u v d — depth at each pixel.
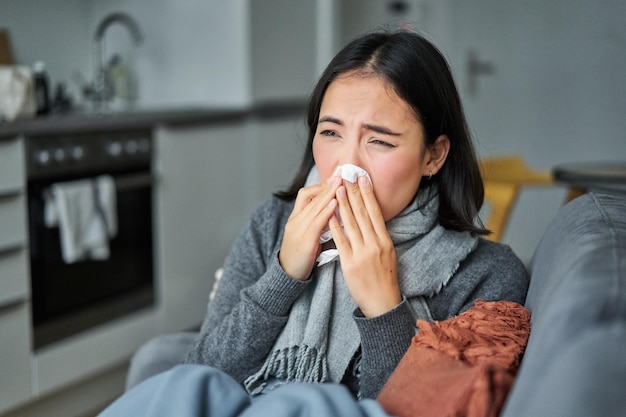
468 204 1.17
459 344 0.80
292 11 3.94
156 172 2.99
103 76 3.45
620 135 4.22
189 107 3.51
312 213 1.03
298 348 1.05
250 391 1.06
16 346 2.44
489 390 0.68
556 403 0.55
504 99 4.44
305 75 4.09
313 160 1.22
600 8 4.18
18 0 3.24
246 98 3.62
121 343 2.86
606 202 1.04
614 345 0.55
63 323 2.63
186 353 1.23
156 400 0.72
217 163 3.33
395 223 1.10
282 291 1.05
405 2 4.62
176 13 3.70
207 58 3.67
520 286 1.15
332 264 1.10
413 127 1.04
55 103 3.17
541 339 0.65
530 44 4.35
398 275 1.08
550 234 1.11
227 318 1.10
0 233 2.38
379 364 0.98
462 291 1.12
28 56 3.31
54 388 2.59
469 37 4.47
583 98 4.27
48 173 2.54
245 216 3.54
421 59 1.04
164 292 3.07
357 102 1.02
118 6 3.72
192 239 3.21
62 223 2.53
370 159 1.03
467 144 1.15
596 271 0.67
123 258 2.88
